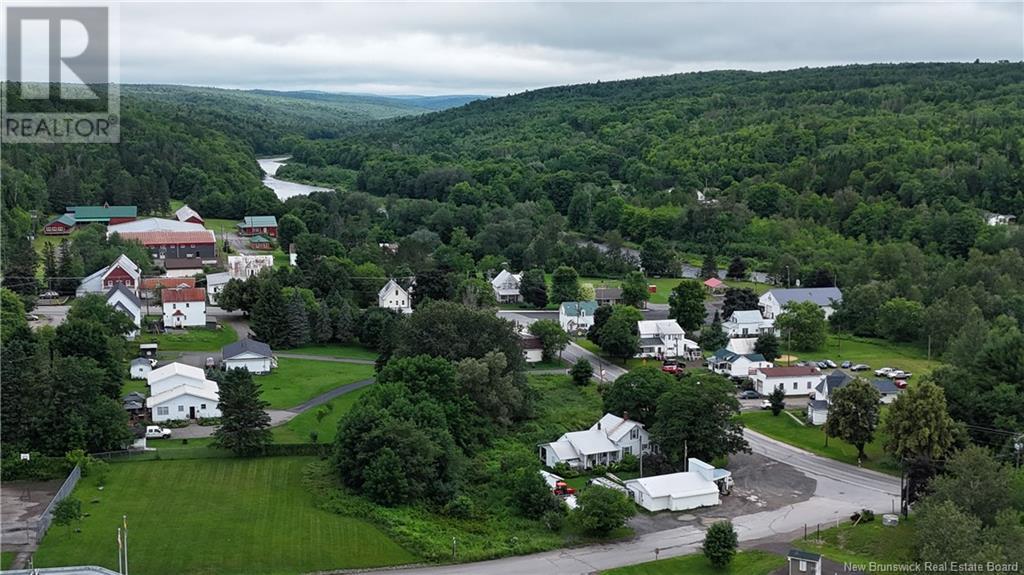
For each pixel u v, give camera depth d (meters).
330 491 90.56
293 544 79.69
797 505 95.00
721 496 97.56
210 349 143.50
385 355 135.25
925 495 87.19
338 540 81.00
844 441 113.69
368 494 88.94
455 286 184.25
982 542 71.81
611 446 105.62
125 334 141.25
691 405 102.31
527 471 91.44
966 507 78.38
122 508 84.88
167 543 78.31
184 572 73.81
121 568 73.00
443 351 119.00
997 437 102.44
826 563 78.56
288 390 126.12
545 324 150.62
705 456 102.62
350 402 121.06
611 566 79.75
